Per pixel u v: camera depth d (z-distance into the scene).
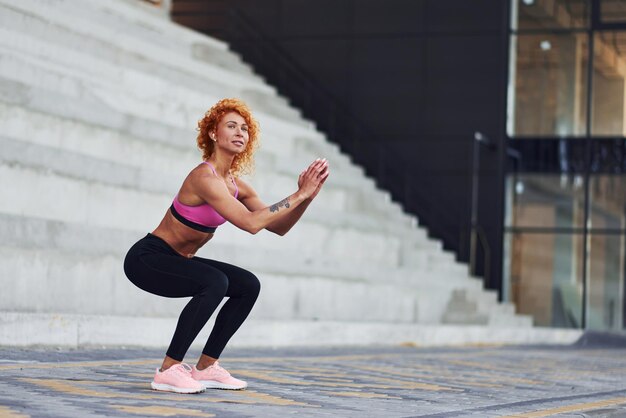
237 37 22.17
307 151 18.77
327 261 14.52
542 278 21.25
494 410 6.25
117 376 6.83
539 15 21.56
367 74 22.08
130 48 16.50
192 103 16.73
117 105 14.34
